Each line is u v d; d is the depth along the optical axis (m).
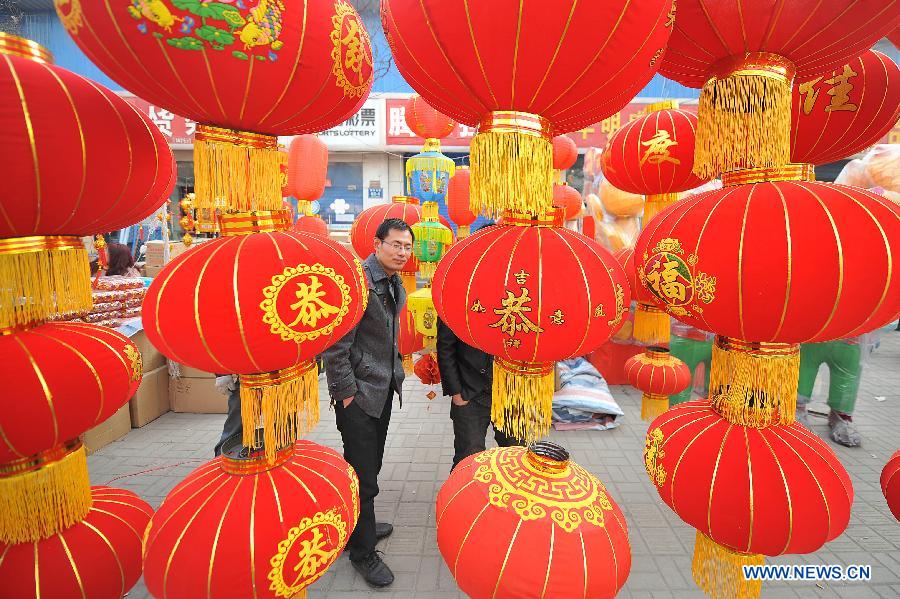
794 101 1.29
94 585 1.14
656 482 1.25
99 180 0.93
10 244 0.97
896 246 0.88
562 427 4.03
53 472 1.12
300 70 0.88
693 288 1.03
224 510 1.03
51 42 5.97
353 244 3.73
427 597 2.16
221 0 0.76
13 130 0.82
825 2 0.92
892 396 4.93
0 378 0.96
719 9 0.99
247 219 1.04
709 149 1.14
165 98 0.89
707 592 1.25
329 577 2.28
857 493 3.04
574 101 0.92
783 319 0.94
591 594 1.04
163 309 0.93
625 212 4.57
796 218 0.92
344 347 2.09
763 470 1.07
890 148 3.14
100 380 1.08
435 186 3.37
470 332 1.04
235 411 2.53
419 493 3.03
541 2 0.75
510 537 1.08
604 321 1.00
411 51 0.90
